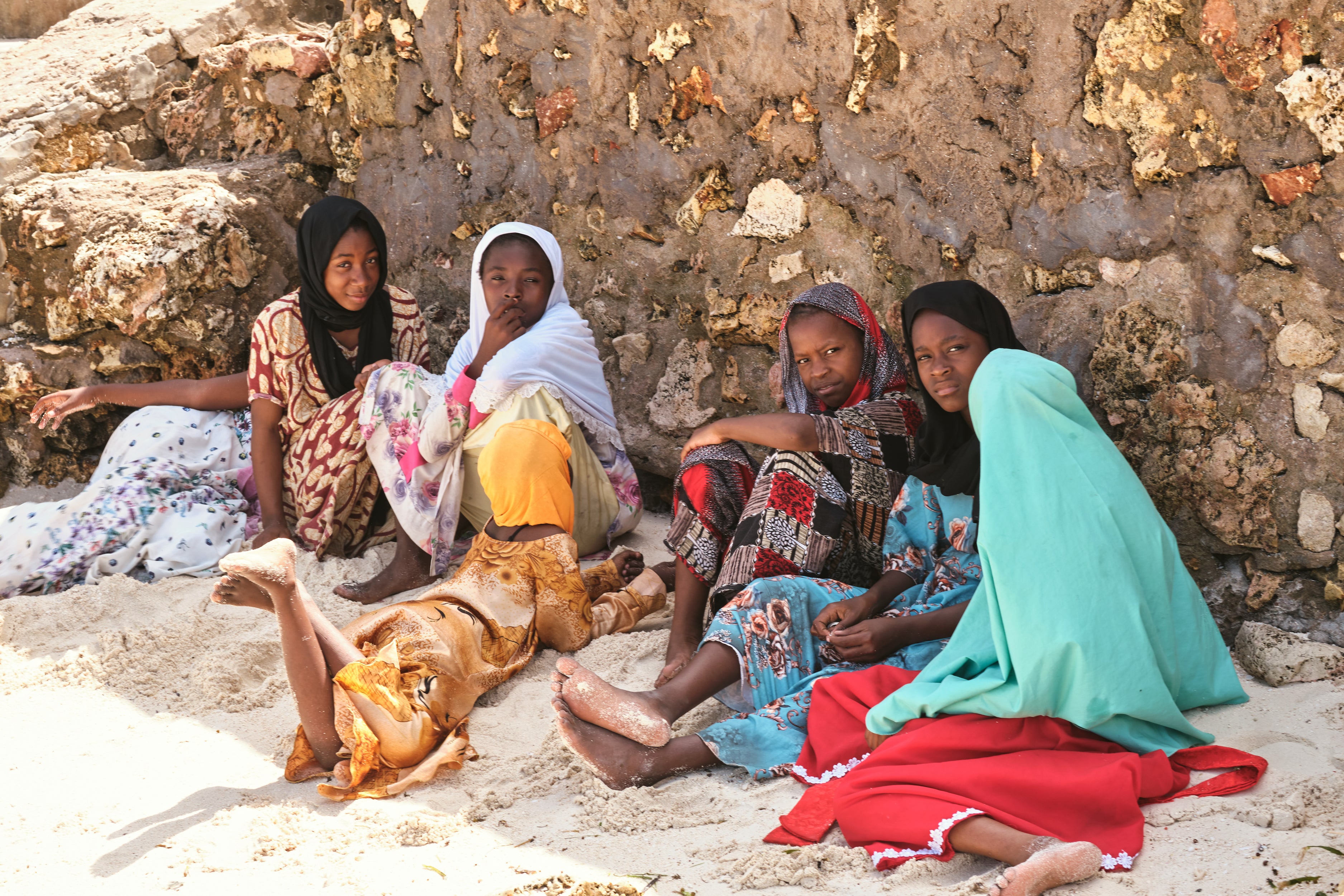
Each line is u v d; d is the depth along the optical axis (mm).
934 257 3863
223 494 4625
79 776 2951
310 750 2951
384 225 5414
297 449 4383
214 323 5141
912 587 3275
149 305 4996
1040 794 2467
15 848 2607
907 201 3889
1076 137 3469
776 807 2715
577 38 4551
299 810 2723
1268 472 3260
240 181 5422
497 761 3012
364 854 2562
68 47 6020
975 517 3209
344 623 3869
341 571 4246
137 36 5898
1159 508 3469
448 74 4996
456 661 3223
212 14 5969
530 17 4664
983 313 3238
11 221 5172
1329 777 2535
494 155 4938
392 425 4129
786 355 3771
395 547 4469
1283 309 3199
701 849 2520
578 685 2818
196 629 3736
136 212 5121
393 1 5090
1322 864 2240
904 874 2359
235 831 2658
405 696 2955
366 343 4527
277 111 5633
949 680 2766
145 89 5781
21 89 5680
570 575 3580
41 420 4750
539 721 3217
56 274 5148
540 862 2504
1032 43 3504
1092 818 2451
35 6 7660
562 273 4465
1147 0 3252
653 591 3836
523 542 3604
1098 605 2609
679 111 4375
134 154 5797
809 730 2912
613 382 4742
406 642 3164
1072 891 2266
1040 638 2594
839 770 2805
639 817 2678
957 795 2471
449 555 4145
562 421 4141
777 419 3473
